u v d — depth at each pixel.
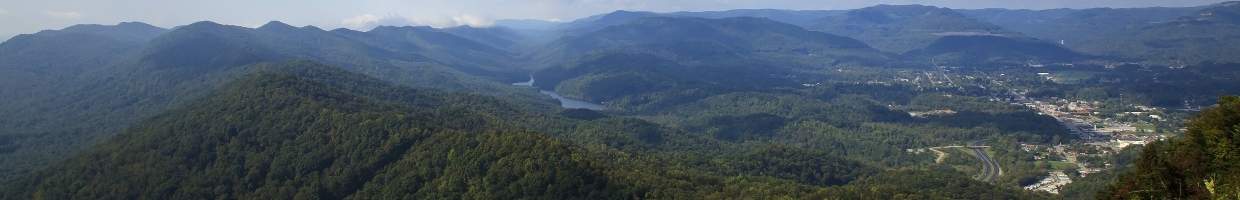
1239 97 99.12
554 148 173.38
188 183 196.25
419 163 184.38
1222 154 93.81
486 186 167.38
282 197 187.88
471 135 192.12
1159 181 96.19
